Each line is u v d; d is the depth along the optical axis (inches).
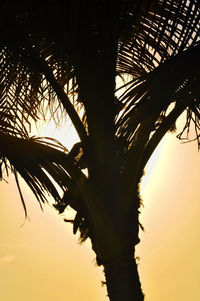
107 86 400.2
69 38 390.0
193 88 384.2
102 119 399.5
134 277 396.2
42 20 387.9
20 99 456.4
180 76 372.8
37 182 410.6
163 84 374.0
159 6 378.3
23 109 462.3
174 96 390.9
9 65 410.9
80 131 410.9
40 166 406.0
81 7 371.9
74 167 402.0
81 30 384.2
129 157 395.2
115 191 397.7
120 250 394.3
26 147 402.3
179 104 393.1
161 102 377.7
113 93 402.3
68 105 413.7
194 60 368.5
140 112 377.7
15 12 387.2
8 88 430.9
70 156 417.7
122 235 396.2
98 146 401.1
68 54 398.9
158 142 400.5
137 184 409.4
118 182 398.0
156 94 375.6
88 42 391.2
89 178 403.2
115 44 395.2
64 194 416.2
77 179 401.4
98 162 400.5
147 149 401.7
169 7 367.6
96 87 399.5
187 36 354.6
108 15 376.8
